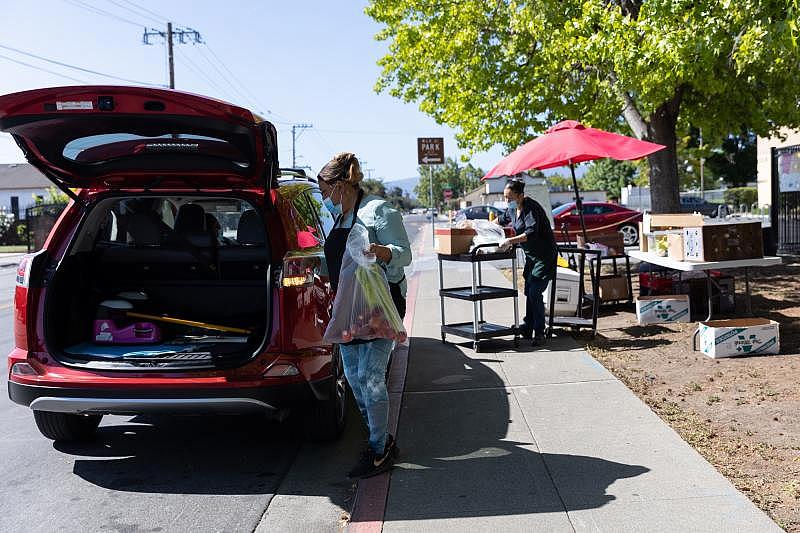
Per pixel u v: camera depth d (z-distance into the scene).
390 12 15.76
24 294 4.61
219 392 4.37
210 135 4.34
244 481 4.61
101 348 4.80
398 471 4.47
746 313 8.40
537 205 7.64
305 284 4.62
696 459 4.38
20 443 5.45
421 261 18.89
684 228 8.25
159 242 5.51
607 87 11.27
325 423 5.02
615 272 10.30
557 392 5.95
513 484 4.18
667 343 7.54
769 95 12.31
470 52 13.59
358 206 4.41
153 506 4.25
